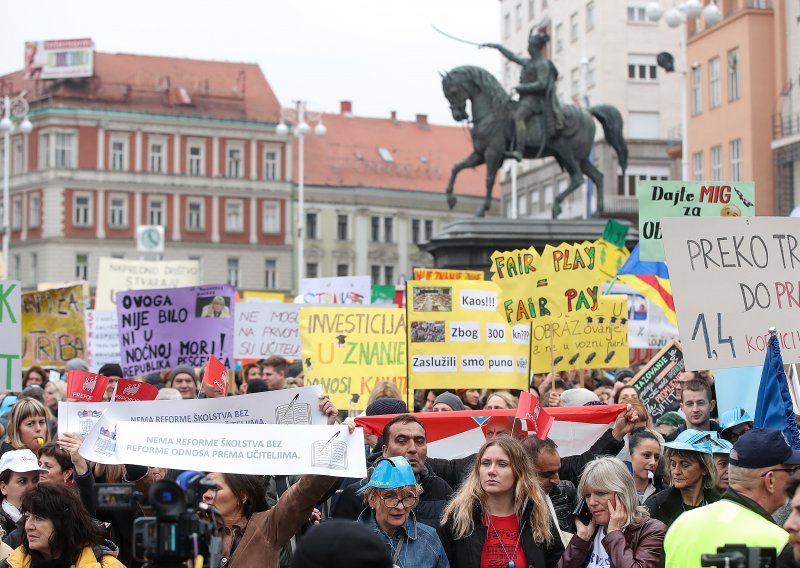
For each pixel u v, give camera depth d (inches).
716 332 358.0
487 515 323.9
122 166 4040.4
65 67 4020.7
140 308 558.3
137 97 4072.3
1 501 361.4
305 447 279.6
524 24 3329.2
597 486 310.5
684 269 358.0
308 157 4264.3
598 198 1158.3
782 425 327.6
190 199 4099.4
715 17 1342.3
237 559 276.7
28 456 358.9
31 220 4045.3
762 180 2047.2
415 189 4328.3
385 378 566.6
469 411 414.0
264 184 4165.8
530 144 1126.4
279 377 590.9
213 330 553.9
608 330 583.5
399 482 305.9
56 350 698.8
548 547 325.4
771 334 331.9
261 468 278.4
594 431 420.8
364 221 4266.7
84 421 336.2
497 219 1112.2
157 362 557.0
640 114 2901.1
